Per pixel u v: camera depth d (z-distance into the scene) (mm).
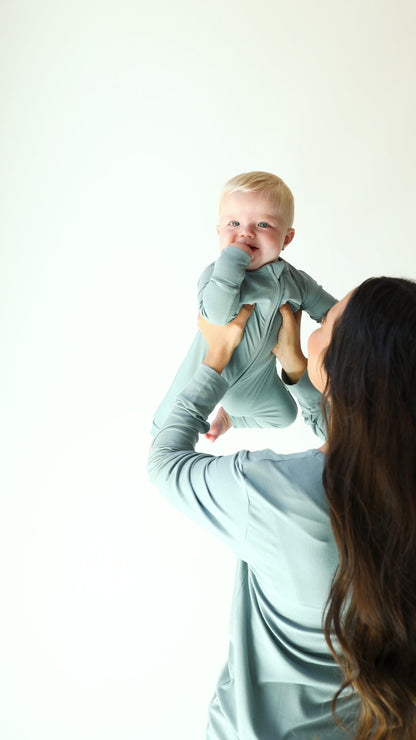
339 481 894
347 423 894
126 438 2660
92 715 2838
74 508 2734
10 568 2773
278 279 1281
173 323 2539
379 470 867
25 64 2350
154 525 2756
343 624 937
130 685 2828
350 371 892
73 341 2570
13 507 2723
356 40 2297
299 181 2355
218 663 2799
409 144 2318
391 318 871
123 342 2566
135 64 2338
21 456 2682
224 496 960
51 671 2832
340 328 912
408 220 2350
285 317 1303
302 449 2707
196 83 2336
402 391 861
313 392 1388
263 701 1028
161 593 2791
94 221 2463
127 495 2721
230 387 1366
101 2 2314
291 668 999
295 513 924
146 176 2410
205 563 2775
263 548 950
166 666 2814
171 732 2824
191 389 1113
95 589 2791
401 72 2299
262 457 978
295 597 956
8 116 2387
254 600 1050
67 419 2648
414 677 895
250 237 1285
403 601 886
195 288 2494
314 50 2305
